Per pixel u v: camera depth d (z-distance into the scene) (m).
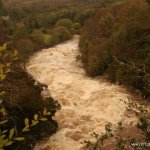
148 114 9.88
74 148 9.30
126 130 9.51
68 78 15.84
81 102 12.63
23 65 17.70
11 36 25.19
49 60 20.38
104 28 19.92
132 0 19.86
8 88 9.32
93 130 10.26
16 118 8.71
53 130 10.08
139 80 12.81
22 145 8.56
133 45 15.07
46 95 13.40
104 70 15.54
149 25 15.91
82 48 20.16
